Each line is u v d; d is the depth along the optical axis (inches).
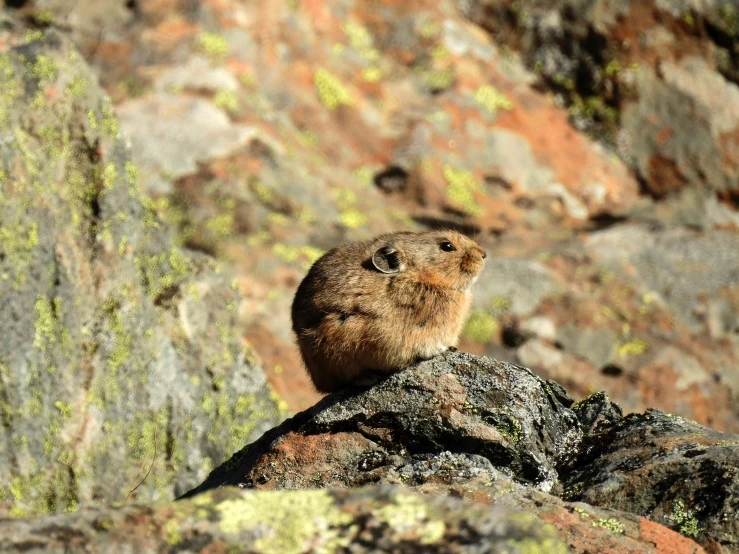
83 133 462.9
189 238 705.0
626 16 911.7
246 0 891.4
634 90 905.5
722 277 769.6
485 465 360.2
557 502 321.1
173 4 863.1
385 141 856.3
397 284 398.9
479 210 829.8
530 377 382.3
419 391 378.9
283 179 769.6
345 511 249.4
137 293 478.6
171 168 746.2
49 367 430.9
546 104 915.4
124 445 458.0
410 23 944.9
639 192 888.9
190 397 491.2
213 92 810.8
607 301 748.0
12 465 413.7
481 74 917.2
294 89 856.3
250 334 647.8
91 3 858.1
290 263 705.6
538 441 371.6
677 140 890.1
